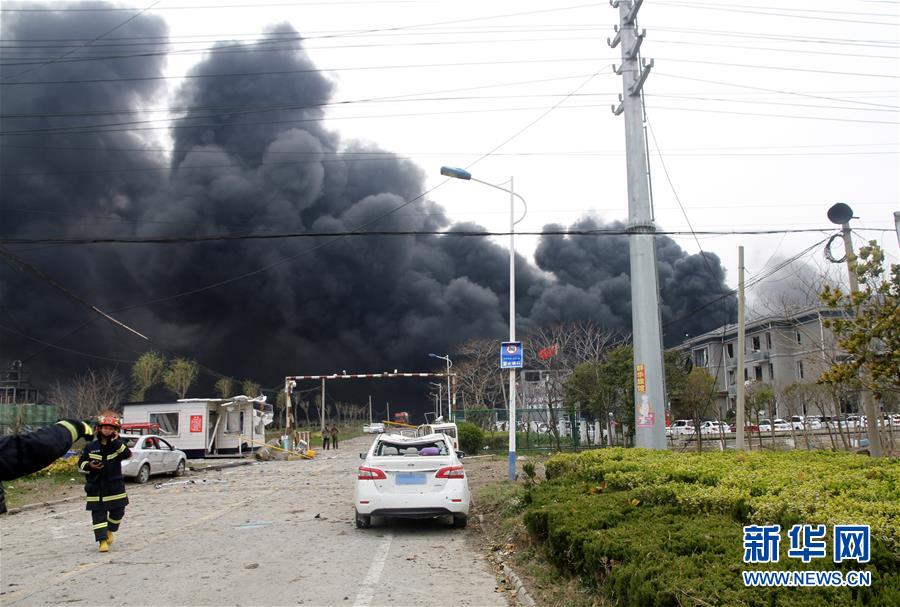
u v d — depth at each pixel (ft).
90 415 134.82
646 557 16.08
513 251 56.95
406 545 29.60
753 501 19.26
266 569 24.49
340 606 19.44
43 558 27.43
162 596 20.58
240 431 117.80
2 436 9.91
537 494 28.99
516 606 19.44
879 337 29.30
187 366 164.55
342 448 168.35
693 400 90.63
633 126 45.96
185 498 52.08
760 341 152.25
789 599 12.29
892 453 60.08
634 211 44.78
